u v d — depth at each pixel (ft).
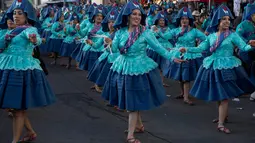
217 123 20.67
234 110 23.63
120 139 17.99
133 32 16.78
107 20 24.25
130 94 16.31
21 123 16.10
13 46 15.75
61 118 21.58
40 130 19.26
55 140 17.78
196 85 19.86
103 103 25.23
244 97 27.12
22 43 15.79
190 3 51.57
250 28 22.66
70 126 20.03
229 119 21.52
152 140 17.83
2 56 15.80
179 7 50.49
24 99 15.37
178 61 16.29
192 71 24.90
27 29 15.78
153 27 28.19
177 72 25.25
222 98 18.29
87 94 28.09
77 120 21.20
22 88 15.40
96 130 19.36
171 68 25.82
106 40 17.70
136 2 16.99
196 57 25.02
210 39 19.65
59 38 42.14
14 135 16.15
